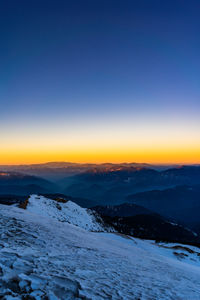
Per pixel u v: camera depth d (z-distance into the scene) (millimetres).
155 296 5613
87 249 10547
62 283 4539
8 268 4570
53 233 12039
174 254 41594
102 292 4746
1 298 3230
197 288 8852
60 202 76938
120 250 16328
